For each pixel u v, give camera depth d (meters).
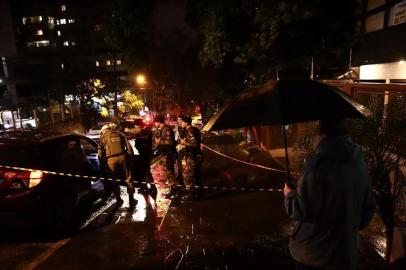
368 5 8.16
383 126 3.48
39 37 64.94
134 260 4.23
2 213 5.03
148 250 4.48
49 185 5.30
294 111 1.97
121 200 6.87
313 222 2.07
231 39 8.95
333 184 2.00
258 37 8.54
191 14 10.29
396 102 3.57
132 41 10.94
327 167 2.00
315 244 2.14
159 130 7.11
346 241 2.10
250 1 8.02
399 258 3.74
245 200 6.45
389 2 7.07
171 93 27.44
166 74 23.47
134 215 6.06
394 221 3.95
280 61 8.95
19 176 5.06
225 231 5.05
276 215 5.63
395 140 3.47
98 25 62.41
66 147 6.18
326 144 2.05
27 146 5.38
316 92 2.09
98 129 20.64
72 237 5.25
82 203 6.47
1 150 5.38
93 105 29.20
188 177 6.59
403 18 6.61
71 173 6.01
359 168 2.09
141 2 10.12
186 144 6.57
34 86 29.09
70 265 4.14
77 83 28.58
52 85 28.23
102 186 7.36
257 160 10.13
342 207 2.04
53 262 4.22
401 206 3.80
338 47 8.30
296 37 8.08
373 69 7.66
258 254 4.29
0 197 5.02
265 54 8.85
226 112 2.15
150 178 7.83
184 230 5.13
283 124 1.91
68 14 63.56
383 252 4.15
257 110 2.05
